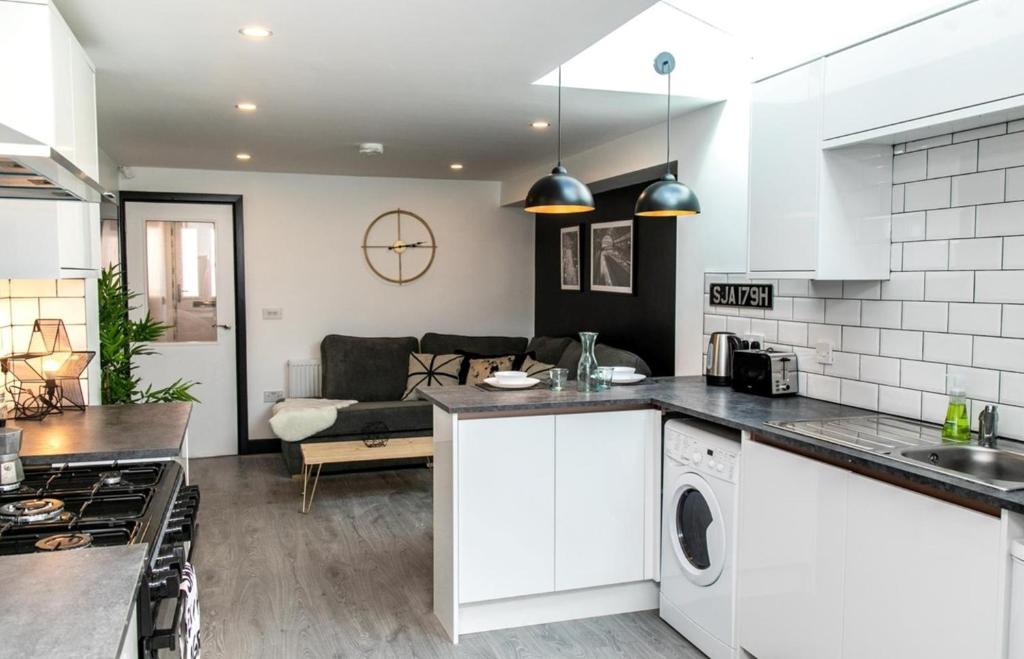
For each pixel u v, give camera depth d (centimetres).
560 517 324
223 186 640
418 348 677
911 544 207
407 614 338
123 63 320
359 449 499
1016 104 214
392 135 480
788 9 350
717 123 392
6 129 162
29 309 335
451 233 705
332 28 277
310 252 665
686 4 366
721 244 394
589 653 303
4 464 206
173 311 637
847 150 286
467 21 268
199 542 431
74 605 124
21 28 218
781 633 257
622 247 547
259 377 657
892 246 292
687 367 430
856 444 235
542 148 525
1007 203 245
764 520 265
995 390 251
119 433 270
